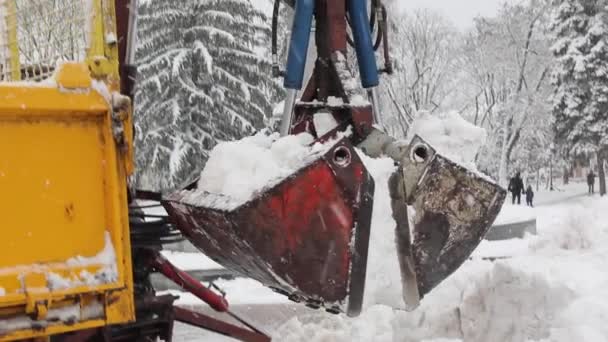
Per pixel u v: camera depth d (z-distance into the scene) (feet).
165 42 70.74
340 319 19.88
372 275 11.88
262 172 11.80
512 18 139.13
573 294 15.60
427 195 12.32
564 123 132.67
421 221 12.28
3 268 9.69
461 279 17.81
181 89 69.46
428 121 13.50
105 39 11.05
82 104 10.42
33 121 10.09
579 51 129.29
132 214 14.23
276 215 11.27
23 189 9.95
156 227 14.51
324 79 13.82
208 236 13.05
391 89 105.70
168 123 68.95
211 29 70.64
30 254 9.91
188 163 69.00
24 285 9.75
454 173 12.39
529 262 19.02
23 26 11.89
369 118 13.19
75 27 11.35
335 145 11.62
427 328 16.75
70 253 10.22
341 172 11.59
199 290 16.61
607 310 14.56
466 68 142.31
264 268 11.48
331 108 13.43
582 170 194.49
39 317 9.89
